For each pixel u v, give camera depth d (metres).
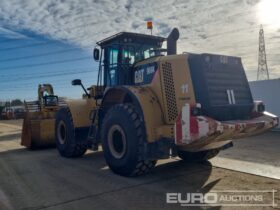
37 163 6.86
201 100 4.60
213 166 6.03
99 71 6.82
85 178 5.38
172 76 4.91
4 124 25.25
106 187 4.78
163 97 4.98
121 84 6.15
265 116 5.27
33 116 9.56
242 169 5.72
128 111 5.13
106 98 5.94
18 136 13.91
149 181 5.06
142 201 4.12
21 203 4.17
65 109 7.48
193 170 5.74
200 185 4.79
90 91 7.28
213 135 4.13
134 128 5.00
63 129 7.67
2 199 4.35
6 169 6.29
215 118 4.63
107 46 6.61
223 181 4.98
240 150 7.77
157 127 4.88
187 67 4.75
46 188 4.83
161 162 6.48
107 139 5.56
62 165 6.57
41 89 12.30
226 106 4.75
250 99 5.28
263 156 6.91
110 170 5.95
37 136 9.07
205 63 4.72
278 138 10.12
